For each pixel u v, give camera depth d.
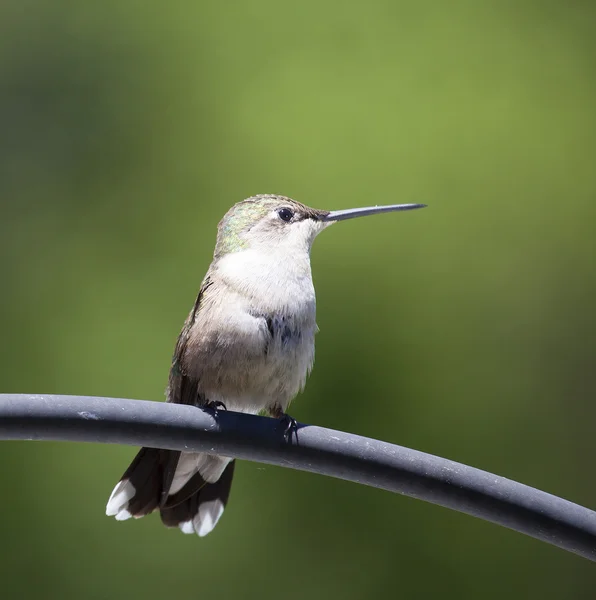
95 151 13.77
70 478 11.59
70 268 13.10
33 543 11.47
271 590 11.51
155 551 11.48
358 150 13.55
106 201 13.48
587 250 13.58
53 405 5.55
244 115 13.73
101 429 5.60
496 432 12.54
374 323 12.60
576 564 11.64
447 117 13.80
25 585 11.40
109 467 11.62
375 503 11.69
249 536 11.56
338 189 13.40
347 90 13.84
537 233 13.49
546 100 14.09
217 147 13.62
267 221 7.91
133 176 13.59
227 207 13.36
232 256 7.67
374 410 12.29
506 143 13.81
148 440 5.71
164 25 14.25
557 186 13.73
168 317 12.77
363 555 11.59
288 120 13.66
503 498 5.41
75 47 14.27
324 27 14.12
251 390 7.30
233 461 7.75
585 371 13.04
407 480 5.56
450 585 11.61
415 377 12.53
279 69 13.93
